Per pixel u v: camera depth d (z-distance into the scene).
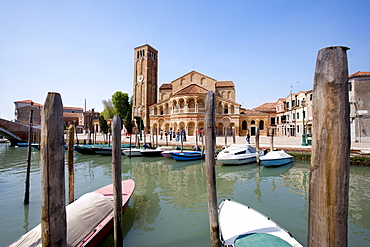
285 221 7.45
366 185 11.88
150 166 18.25
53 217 3.24
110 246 5.74
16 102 66.88
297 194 10.40
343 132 2.25
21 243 4.12
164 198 9.87
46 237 3.21
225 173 15.14
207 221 7.45
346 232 2.29
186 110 40.41
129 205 9.01
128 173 15.52
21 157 24.38
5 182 12.88
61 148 3.36
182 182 12.84
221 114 41.66
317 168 2.38
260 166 17.36
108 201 6.46
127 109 65.19
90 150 24.06
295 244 4.95
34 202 9.38
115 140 5.37
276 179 13.45
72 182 8.27
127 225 7.18
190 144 27.00
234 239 5.38
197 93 40.12
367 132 25.12
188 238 6.34
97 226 5.61
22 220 7.57
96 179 13.62
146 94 54.00
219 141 30.70
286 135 43.34
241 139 32.75
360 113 25.38
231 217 6.50
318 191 2.37
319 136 2.35
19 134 39.00
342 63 2.29
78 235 4.96
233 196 10.12
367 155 17.39
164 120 45.78
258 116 43.28
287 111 42.81
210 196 5.25
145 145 27.06
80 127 72.69
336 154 2.26
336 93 2.27
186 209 8.53
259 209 8.51
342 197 2.27
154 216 7.89
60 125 3.36
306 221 7.44
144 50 55.47
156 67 59.22
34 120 63.16
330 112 2.28
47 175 3.22
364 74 25.44
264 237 5.24
